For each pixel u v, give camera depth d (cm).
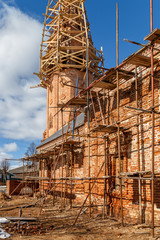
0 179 5134
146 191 898
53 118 2994
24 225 951
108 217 1066
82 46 2794
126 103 1091
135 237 716
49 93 3225
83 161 1473
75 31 2888
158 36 740
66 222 1009
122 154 1073
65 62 3048
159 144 867
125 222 941
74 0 3136
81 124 1552
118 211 1047
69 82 2925
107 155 1195
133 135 1019
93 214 1180
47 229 878
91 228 877
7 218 1002
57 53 2733
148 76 964
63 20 3102
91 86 1183
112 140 1159
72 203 1566
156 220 829
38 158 2436
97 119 1341
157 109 898
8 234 792
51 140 2314
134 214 939
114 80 1178
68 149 1641
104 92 1263
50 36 3206
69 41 3008
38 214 1249
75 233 806
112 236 750
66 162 1792
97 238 733
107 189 1155
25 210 1430
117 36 980
